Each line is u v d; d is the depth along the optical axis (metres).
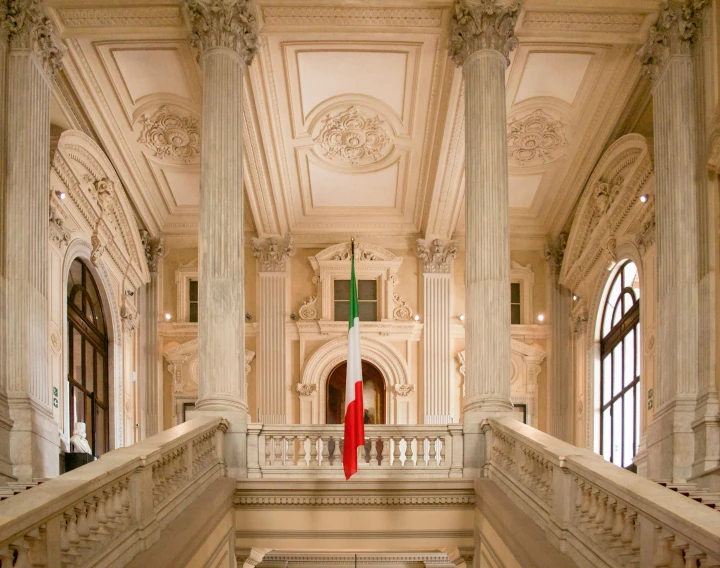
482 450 10.98
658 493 5.52
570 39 12.48
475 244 11.42
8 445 10.52
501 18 11.93
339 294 19.70
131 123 15.67
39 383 11.14
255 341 19.55
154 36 12.38
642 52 12.20
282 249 19.67
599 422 17.25
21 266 11.08
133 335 18.38
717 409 10.36
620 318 16.20
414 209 19.31
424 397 19.17
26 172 11.32
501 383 11.09
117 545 6.33
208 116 11.59
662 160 11.55
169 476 8.27
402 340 19.58
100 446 16.36
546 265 19.69
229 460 10.84
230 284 11.24
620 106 14.73
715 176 10.95
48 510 5.02
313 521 10.62
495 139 11.61
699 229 11.05
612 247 15.61
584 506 6.97
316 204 19.27
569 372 19.06
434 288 19.58
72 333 14.93
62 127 14.41
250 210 19.28
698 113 11.30
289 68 14.17
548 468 8.01
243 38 11.97
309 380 19.31
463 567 10.89
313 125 15.96
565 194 18.27
